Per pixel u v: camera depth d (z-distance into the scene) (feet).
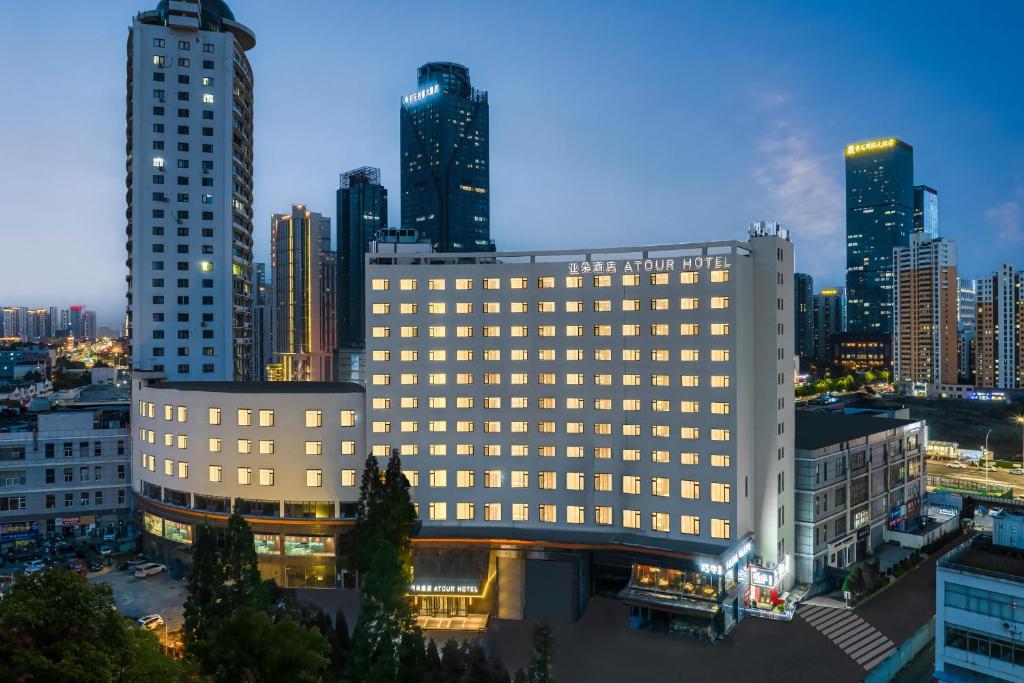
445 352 307.58
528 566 278.26
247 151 474.08
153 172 423.23
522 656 246.06
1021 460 644.27
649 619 271.28
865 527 349.41
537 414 301.84
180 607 276.82
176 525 323.78
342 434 308.40
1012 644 185.78
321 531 302.66
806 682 225.35
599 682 225.35
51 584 130.11
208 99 432.66
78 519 355.97
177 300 426.92
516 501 302.04
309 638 168.96
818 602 291.38
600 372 296.71
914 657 242.99
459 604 279.69
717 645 250.78
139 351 421.59
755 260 295.89
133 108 425.69
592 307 298.56
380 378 306.96
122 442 362.53
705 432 281.13
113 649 129.59
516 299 305.73
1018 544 214.28
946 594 198.18
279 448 307.78
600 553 285.64
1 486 347.15
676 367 286.25
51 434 353.51
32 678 118.11
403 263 322.14
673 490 285.23
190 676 168.25
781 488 297.12
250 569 199.00
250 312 477.77
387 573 194.80
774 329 291.38
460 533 291.58
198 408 317.42
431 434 305.53
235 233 448.24
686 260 287.07
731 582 271.28
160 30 425.28
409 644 192.65
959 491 494.59
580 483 297.53
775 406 289.94
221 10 463.01
